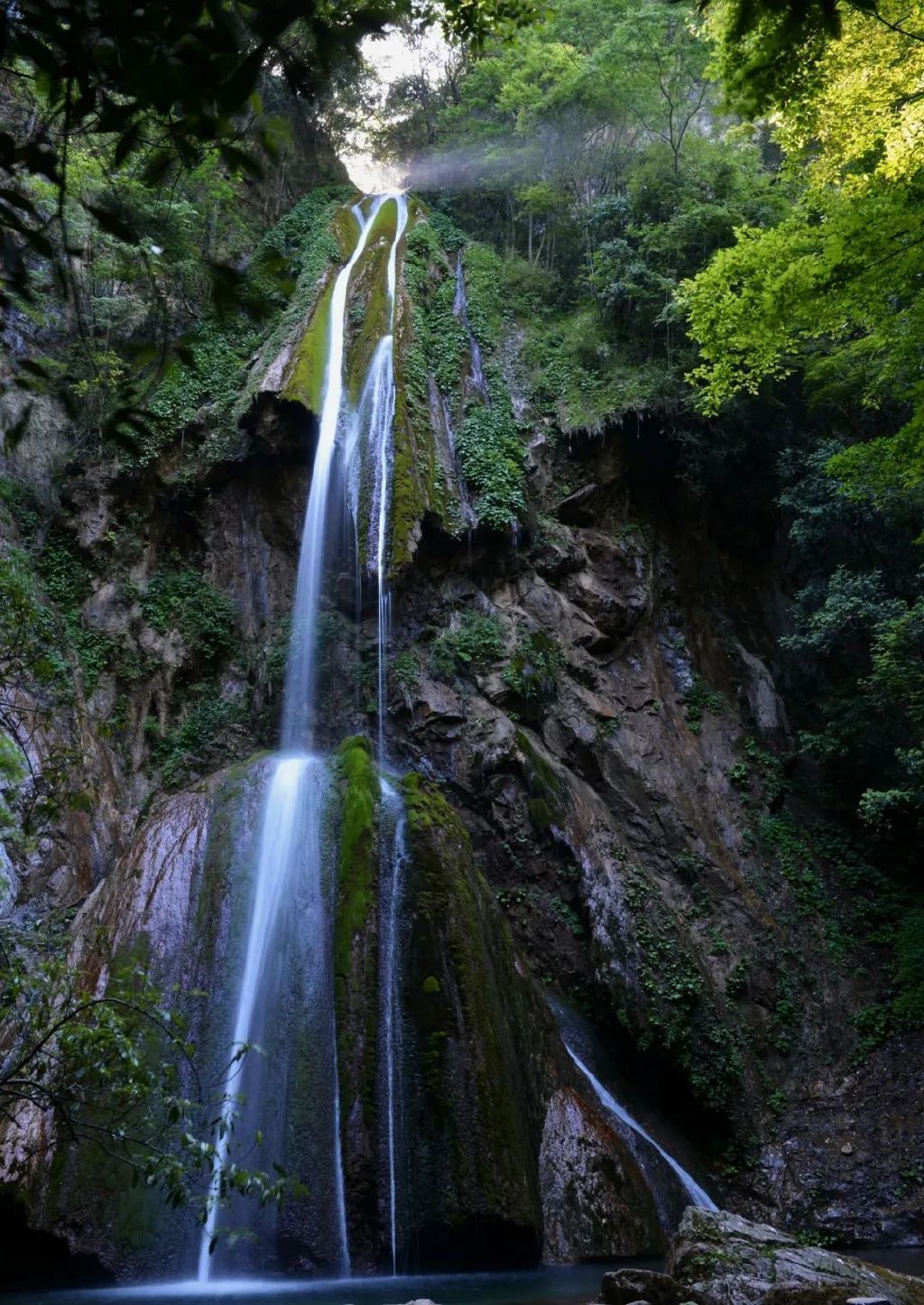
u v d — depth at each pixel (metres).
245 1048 5.07
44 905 14.09
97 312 16.70
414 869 13.39
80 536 19.84
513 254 26.08
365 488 19.55
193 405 21.52
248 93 2.23
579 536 21.03
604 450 21.64
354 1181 11.03
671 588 21.88
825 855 19.91
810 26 2.71
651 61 23.78
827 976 17.94
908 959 18.16
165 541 20.84
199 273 15.77
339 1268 10.57
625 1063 15.48
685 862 18.09
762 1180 14.81
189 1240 10.36
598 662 20.00
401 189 30.03
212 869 13.59
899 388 14.29
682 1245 8.19
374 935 12.84
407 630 18.81
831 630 18.97
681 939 16.45
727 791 19.73
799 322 13.05
